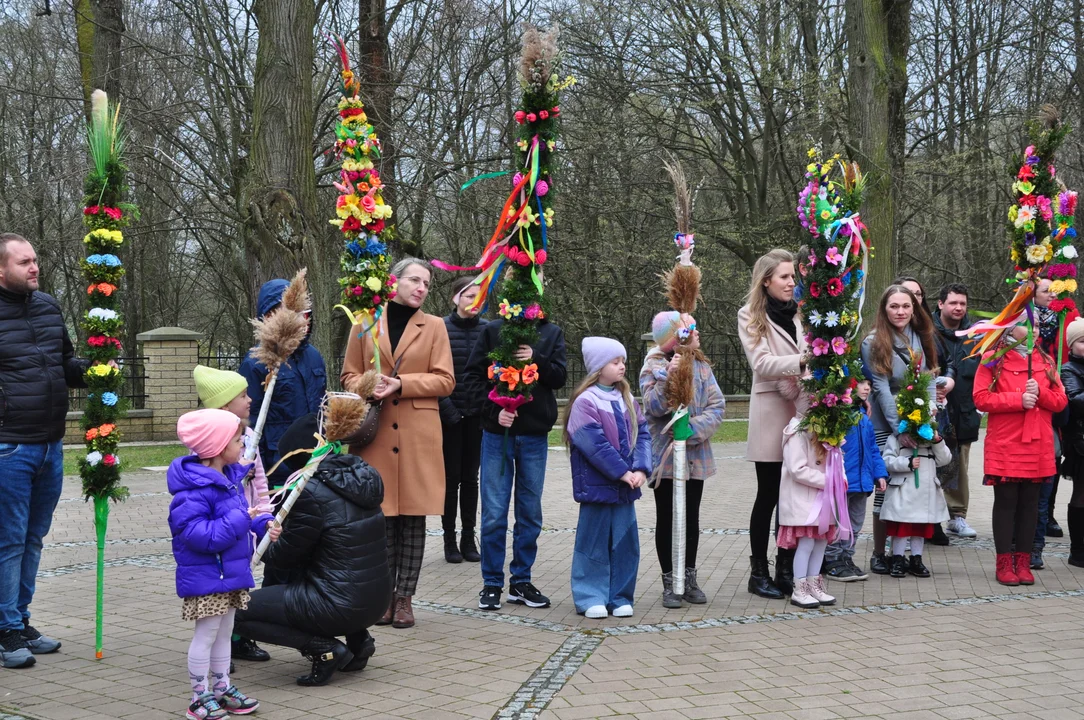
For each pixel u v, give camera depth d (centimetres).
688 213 632
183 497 420
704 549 810
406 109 2125
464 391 773
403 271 595
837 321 606
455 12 2142
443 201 2262
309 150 1398
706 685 464
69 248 2478
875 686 463
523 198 602
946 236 2516
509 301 601
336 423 467
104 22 1822
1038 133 676
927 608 616
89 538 862
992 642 538
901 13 1630
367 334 577
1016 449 673
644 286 2552
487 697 448
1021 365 676
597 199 2395
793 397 635
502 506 623
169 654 520
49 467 525
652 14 2273
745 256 2458
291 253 1355
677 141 2461
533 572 735
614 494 597
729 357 2550
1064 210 676
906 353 719
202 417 425
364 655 486
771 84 2238
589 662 502
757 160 2427
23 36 2400
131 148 1920
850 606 622
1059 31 2275
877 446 710
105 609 614
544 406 628
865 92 1573
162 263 2884
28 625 527
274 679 481
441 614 609
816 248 609
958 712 429
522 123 606
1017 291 683
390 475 572
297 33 1377
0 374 505
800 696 449
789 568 655
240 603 435
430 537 889
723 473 1365
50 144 2442
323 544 465
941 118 2452
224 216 2080
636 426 609
